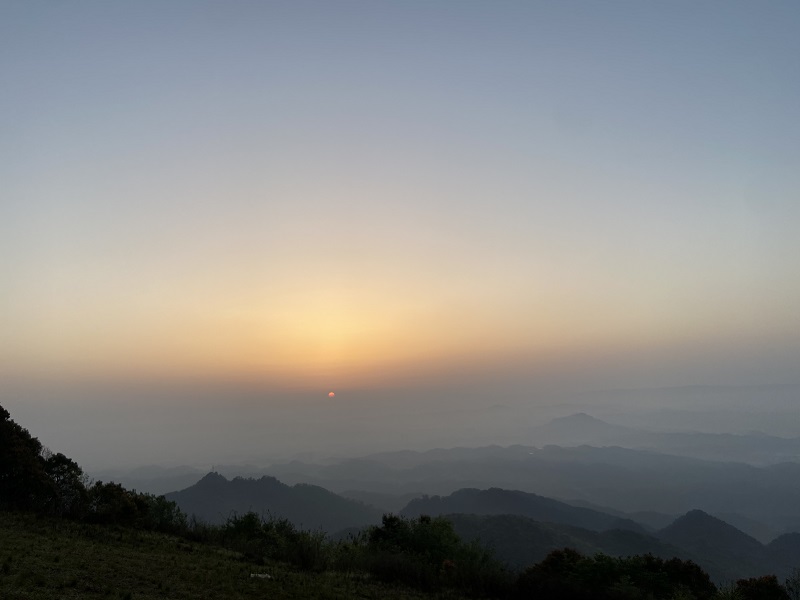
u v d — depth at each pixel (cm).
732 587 1802
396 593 1705
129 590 1285
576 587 1794
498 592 1853
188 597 1311
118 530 2127
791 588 1794
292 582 1634
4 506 2120
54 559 1450
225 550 2075
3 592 1123
